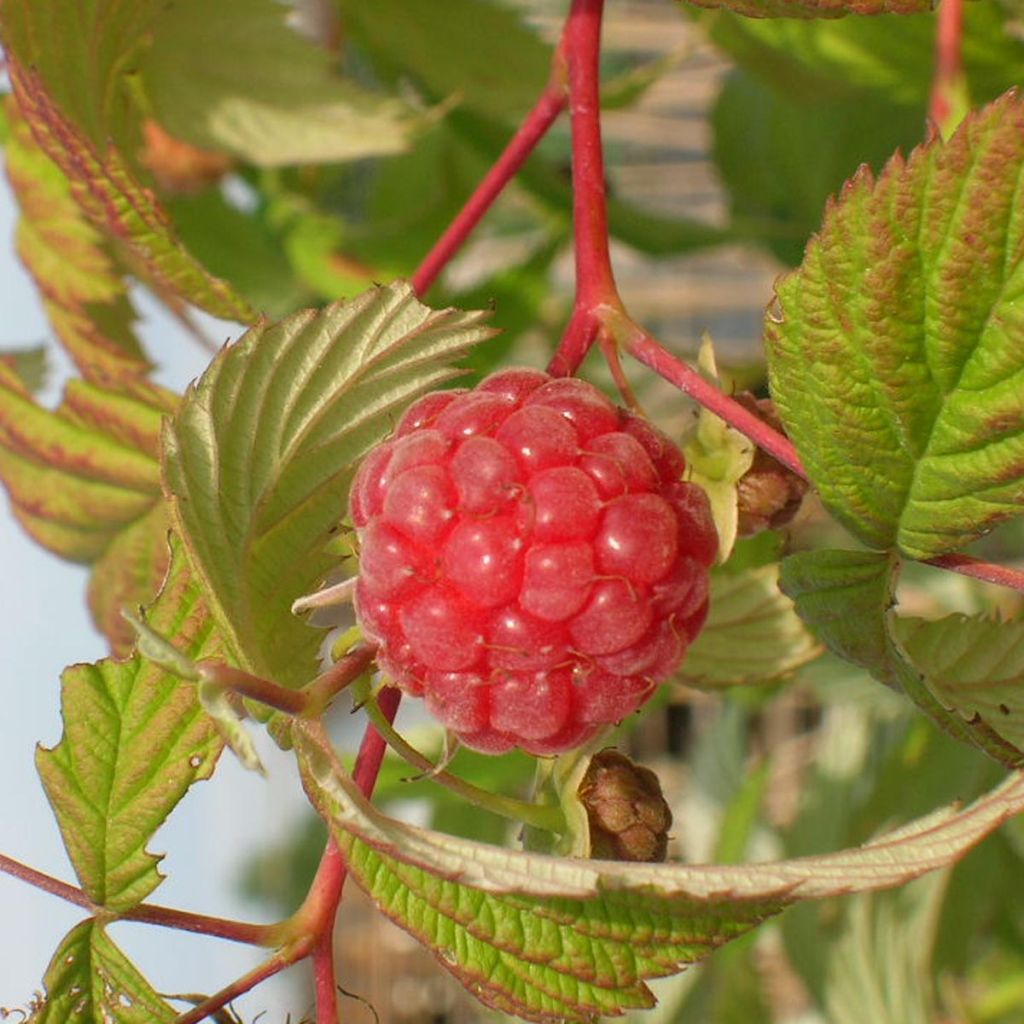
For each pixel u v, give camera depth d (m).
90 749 0.16
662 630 0.15
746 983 0.27
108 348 0.20
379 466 0.15
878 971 0.25
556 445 0.15
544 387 0.16
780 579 0.16
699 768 0.32
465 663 0.15
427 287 0.18
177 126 0.21
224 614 0.15
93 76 0.19
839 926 0.25
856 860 0.15
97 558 0.21
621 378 0.17
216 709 0.14
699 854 0.31
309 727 0.15
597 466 0.15
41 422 0.20
